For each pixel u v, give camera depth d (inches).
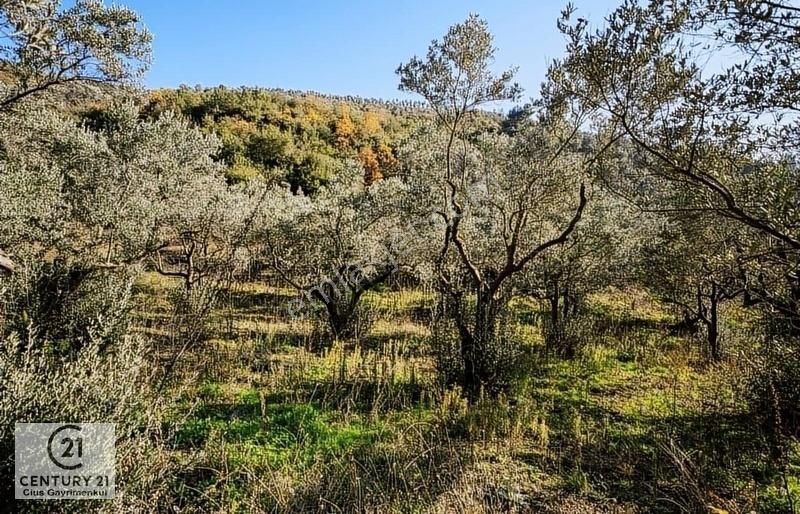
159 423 152.9
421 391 277.0
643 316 520.7
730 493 179.0
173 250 660.7
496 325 317.4
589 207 354.6
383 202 389.4
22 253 295.7
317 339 395.2
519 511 171.9
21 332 239.6
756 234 174.6
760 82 121.6
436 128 335.9
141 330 360.5
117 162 424.5
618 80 159.6
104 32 235.8
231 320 421.7
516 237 276.1
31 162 365.7
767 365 222.7
